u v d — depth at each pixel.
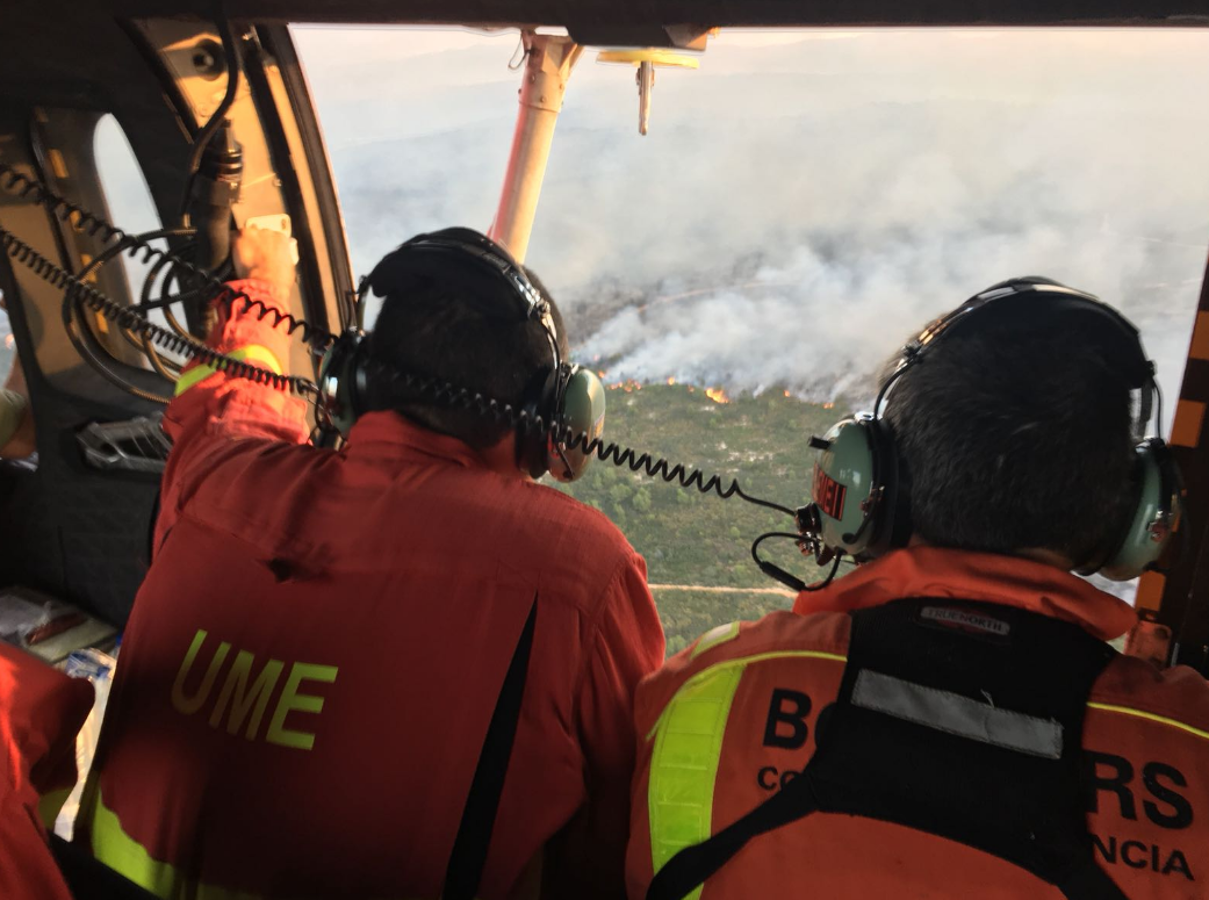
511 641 0.98
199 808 0.97
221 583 1.04
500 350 1.09
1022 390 0.76
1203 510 1.21
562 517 1.06
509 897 1.00
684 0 1.11
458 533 1.02
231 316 1.52
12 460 2.32
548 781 0.98
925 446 0.80
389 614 0.98
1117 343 0.79
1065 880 0.67
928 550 0.81
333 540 1.03
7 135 1.92
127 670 1.06
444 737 0.96
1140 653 1.31
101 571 2.36
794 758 0.75
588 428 1.17
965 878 0.69
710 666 0.85
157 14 1.58
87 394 2.19
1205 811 0.67
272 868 0.96
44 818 0.97
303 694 0.97
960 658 0.75
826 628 0.81
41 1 1.62
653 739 0.86
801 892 0.73
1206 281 1.15
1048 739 0.70
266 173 1.87
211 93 1.75
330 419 1.31
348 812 0.95
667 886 0.79
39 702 0.86
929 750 0.71
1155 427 0.84
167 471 1.36
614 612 1.03
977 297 0.86
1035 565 0.77
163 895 0.98
